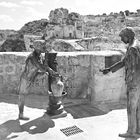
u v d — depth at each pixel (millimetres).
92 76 5477
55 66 4180
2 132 3453
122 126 3838
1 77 6070
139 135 3328
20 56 5832
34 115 4262
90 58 5527
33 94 6070
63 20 34562
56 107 4277
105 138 3350
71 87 5797
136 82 3109
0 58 6004
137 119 3355
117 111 4738
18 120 3951
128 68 3145
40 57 3934
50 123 3910
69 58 5707
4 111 4500
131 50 3076
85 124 3947
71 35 33875
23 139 3279
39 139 3312
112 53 5539
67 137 3406
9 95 5895
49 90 4363
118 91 5594
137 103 3279
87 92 5758
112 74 5422
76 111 4715
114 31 37344
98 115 4465
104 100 5457
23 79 3895
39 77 5949
